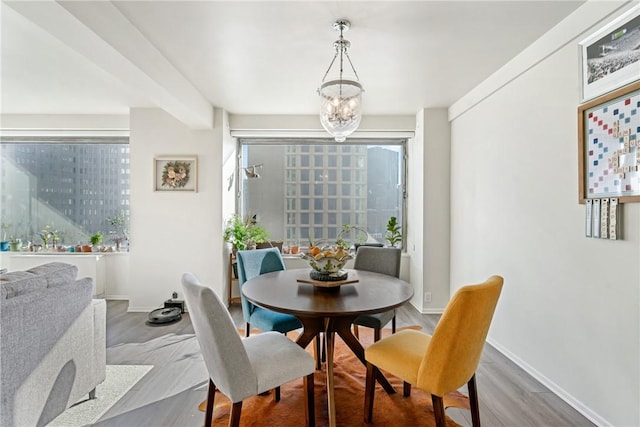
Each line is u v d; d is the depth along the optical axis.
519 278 2.58
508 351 2.71
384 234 4.71
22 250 4.47
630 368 1.70
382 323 2.42
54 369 1.72
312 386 1.76
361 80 3.05
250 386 1.54
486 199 3.06
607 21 1.79
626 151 1.69
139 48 2.21
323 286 2.14
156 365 2.54
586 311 1.95
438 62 2.67
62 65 2.79
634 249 1.67
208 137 3.90
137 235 3.92
